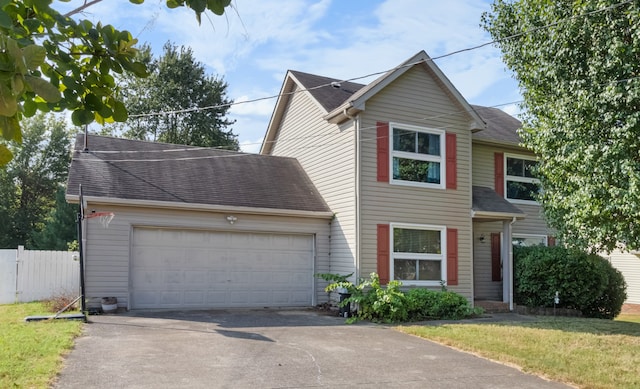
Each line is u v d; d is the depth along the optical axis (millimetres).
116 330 9148
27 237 31453
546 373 7250
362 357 7828
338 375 6766
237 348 8039
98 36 2143
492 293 15898
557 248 14859
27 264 14328
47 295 14438
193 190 13547
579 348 8789
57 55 2064
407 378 6781
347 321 11398
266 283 13852
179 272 12891
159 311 12195
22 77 1431
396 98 13977
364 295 12414
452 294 12969
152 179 13539
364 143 13453
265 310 13250
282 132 18312
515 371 7359
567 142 9844
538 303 14656
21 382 5645
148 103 31906
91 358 6973
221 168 15375
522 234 16703
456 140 14680
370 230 13273
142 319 10641
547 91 10695
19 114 1952
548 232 17141
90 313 11305
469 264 14422
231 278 13469
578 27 9383
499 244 16219
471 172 14922
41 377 5871
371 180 13430
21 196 32656
